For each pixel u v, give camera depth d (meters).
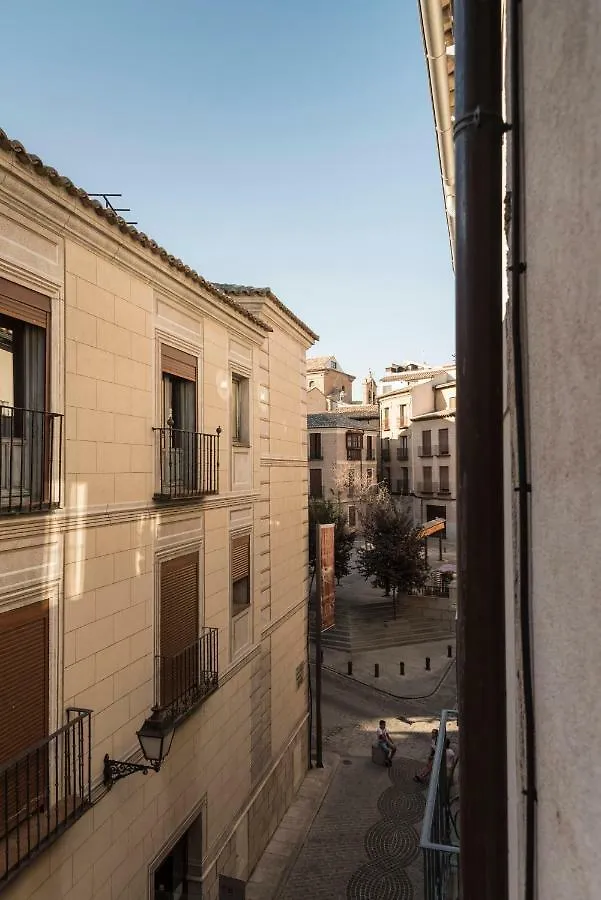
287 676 13.30
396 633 24.77
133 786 7.18
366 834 12.02
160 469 8.02
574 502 1.63
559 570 1.70
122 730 7.07
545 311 1.79
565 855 1.63
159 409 8.12
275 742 12.34
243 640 10.93
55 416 5.84
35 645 5.78
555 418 1.73
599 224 1.56
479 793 1.82
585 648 1.58
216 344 9.92
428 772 13.81
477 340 1.86
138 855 7.23
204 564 9.29
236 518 10.65
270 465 12.48
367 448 48.75
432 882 4.48
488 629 1.82
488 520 1.83
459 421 1.89
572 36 1.70
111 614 6.92
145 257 7.59
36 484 5.91
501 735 1.81
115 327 7.16
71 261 6.39
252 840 10.85
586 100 1.63
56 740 5.62
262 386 12.16
